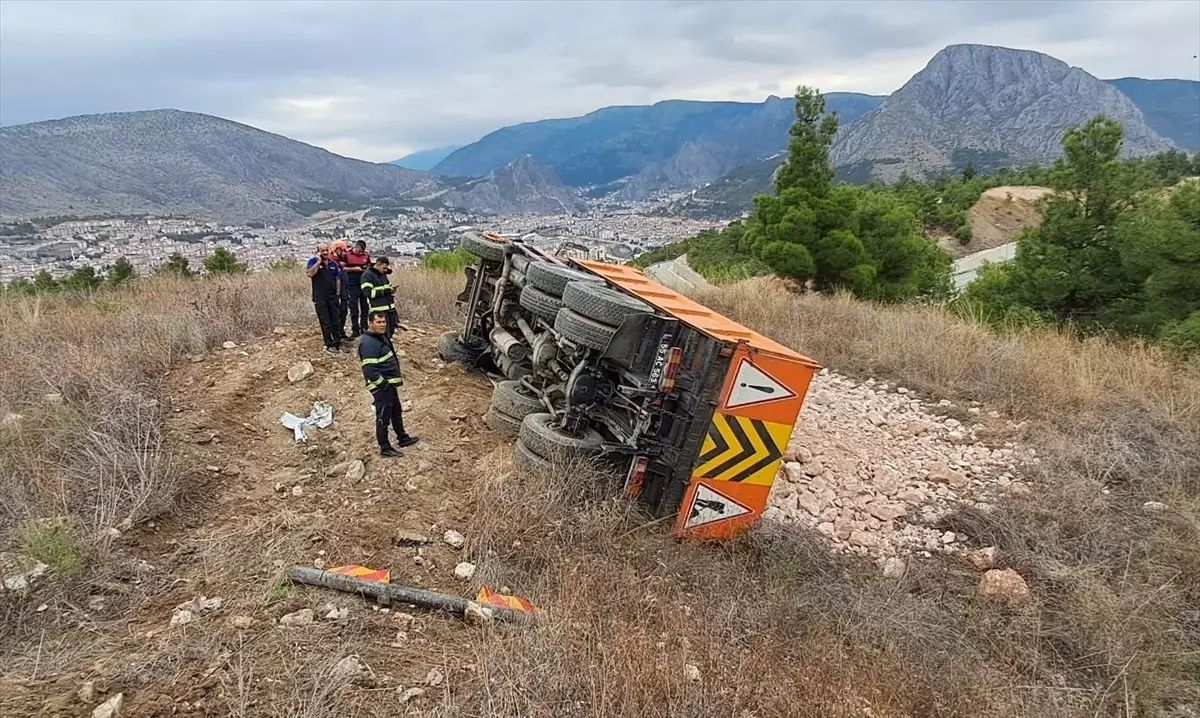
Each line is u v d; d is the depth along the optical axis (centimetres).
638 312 545
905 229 1778
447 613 414
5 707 316
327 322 827
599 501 545
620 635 392
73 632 378
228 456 605
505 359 771
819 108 1670
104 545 442
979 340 1057
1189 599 536
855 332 1163
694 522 562
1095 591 524
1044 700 422
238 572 438
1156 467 714
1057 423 817
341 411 698
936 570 576
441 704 333
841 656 433
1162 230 1124
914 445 785
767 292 1442
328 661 354
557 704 340
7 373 710
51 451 556
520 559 488
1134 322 1208
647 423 555
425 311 1118
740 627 452
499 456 627
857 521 634
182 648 357
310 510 528
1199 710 432
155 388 708
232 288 1214
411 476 581
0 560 427
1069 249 1328
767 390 552
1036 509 646
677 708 347
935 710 400
